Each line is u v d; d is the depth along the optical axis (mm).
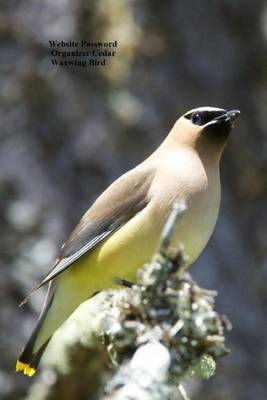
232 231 14531
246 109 15164
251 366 13734
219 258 14234
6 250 12867
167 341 6164
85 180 13477
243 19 15469
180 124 9711
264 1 15516
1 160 13219
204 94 14797
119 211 9438
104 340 7008
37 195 13164
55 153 13453
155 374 5543
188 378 6715
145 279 6316
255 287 14281
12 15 13688
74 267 9656
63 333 8039
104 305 7094
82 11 13922
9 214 13000
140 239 9266
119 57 14047
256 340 13992
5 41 13656
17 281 12766
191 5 15148
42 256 12906
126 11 14211
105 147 13664
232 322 13945
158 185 9305
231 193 14883
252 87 15266
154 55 14469
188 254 9227
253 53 15359
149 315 6277
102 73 13938
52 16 13828
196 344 6188
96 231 9492
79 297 9641
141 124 13969
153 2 14766
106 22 14023
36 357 9617
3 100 13430
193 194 9203
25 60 13594
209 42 15117
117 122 13852
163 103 14352
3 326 12562
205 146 9500
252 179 14953
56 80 13656
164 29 14680
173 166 9375
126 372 5543
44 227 13047
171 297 6281
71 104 13641
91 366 7910
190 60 14883
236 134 15078
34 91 13547
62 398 7945
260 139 15188
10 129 13359
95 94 13867
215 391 13289
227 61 15164
